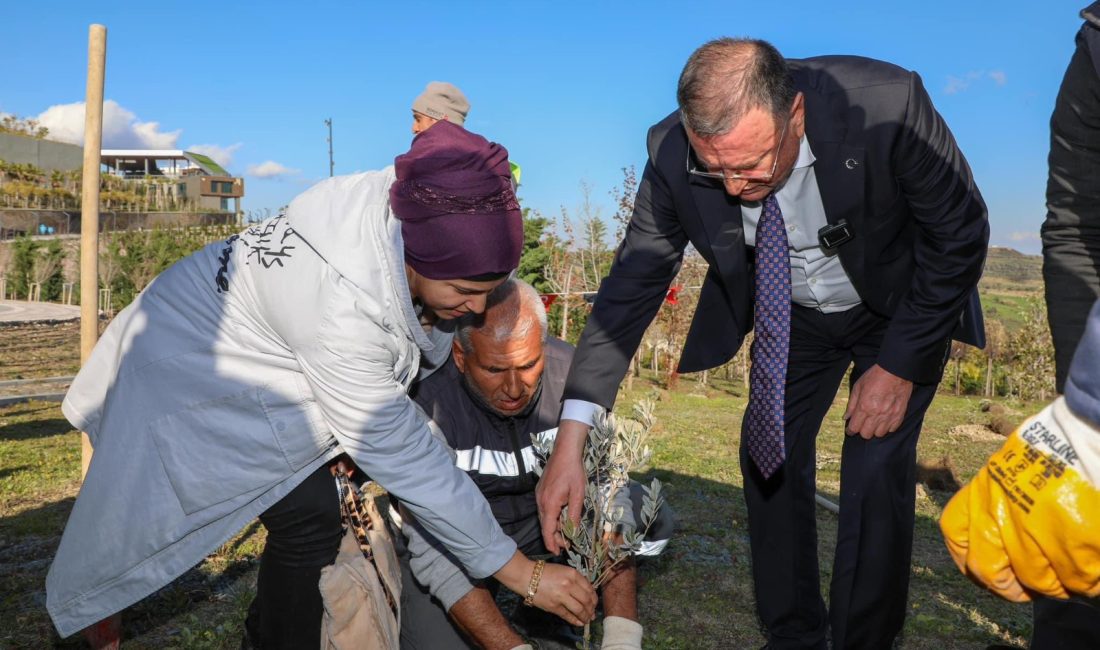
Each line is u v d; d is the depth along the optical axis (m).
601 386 2.59
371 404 2.18
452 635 2.71
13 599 3.60
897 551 2.55
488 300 2.53
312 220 2.15
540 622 3.30
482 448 2.82
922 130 2.29
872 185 2.35
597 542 2.45
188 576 3.99
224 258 2.41
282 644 2.55
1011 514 1.32
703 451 8.81
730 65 2.09
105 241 39.00
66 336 25.81
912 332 2.41
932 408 14.69
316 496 2.46
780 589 2.96
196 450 2.36
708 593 4.07
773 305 2.55
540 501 2.53
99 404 2.64
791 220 2.53
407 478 2.25
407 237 2.09
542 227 17.89
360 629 2.36
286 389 2.33
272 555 2.52
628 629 2.52
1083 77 1.98
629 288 2.67
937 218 2.33
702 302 2.96
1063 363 2.13
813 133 2.34
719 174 2.27
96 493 2.40
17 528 4.89
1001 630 3.64
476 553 2.33
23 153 78.12
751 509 2.98
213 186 74.75
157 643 3.22
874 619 2.57
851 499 2.61
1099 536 1.22
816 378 2.96
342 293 2.10
